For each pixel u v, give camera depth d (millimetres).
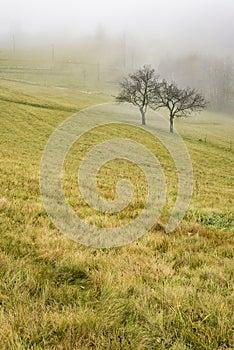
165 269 4871
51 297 3871
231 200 15672
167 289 4094
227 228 8062
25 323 3221
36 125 47125
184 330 3336
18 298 3654
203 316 3613
